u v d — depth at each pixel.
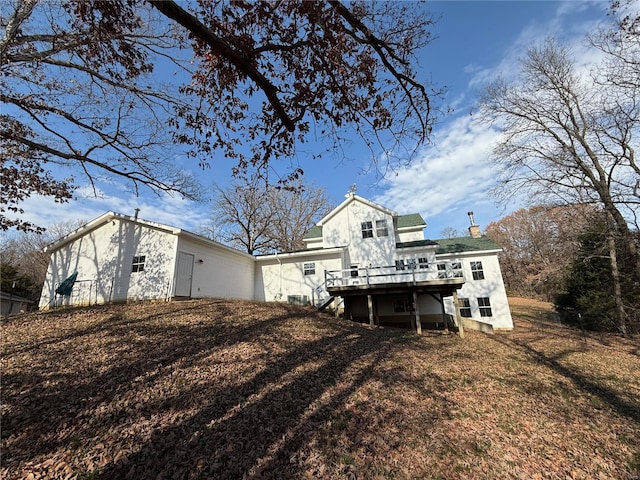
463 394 6.65
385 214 19.64
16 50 7.75
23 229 11.62
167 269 14.83
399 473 4.04
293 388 6.34
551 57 14.68
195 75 5.14
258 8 3.87
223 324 10.72
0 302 23.05
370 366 8.02
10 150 9.20
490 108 15.38
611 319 16.92
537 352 11.41
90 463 3.91
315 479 3.87
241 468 3.98
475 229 22.34
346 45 4.45
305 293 19.66
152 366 6.82
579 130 14.78
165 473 3.80
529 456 4.57
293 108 5.04
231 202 29.31
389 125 5.48
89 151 9.30
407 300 17.83
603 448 4.84
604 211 14.45
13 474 3.66
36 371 6.35
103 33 5.80
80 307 13.37
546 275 26.73
